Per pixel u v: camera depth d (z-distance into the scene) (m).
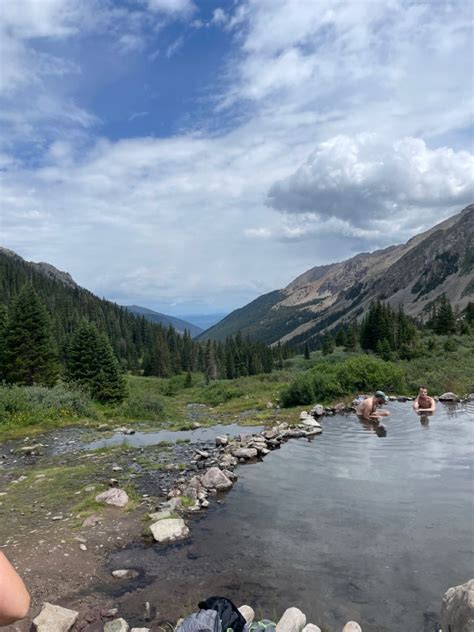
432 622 5.43
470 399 22.34
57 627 5.32
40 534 8.25
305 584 6.38
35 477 12.24
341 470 11.68
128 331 166.88
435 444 13.79
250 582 6.48
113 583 6.55
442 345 49.66
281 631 5.03
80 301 177.88
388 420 18.00
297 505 9.41
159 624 5.54
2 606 1.59
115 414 25.56
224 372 128.50
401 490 9.93
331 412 20.36
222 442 15.66
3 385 29.31
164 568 6.96
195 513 9.22
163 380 97.69
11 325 37.19
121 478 11.96
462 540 7.47
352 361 24.91
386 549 7.30
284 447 14.45
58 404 23.59
